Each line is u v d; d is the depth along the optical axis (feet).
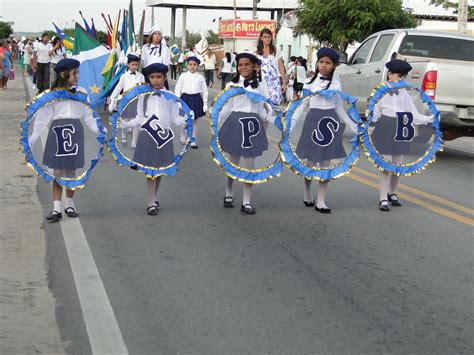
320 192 25.90
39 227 22.75
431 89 37.81
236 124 24.54
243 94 24.45
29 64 109.19
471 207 27.45
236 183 31.09
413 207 27.20
